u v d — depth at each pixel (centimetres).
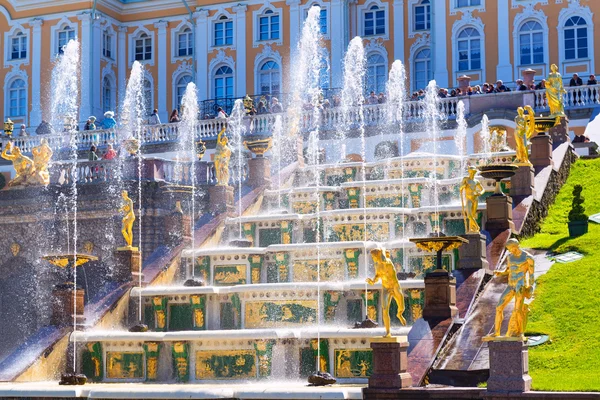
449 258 2186
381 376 1554
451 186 2672
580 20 5038
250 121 4156
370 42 5631
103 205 2964
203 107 5803
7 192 3109
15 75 6081
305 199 2783
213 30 5956
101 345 1992
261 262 2283
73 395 1667
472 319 1814
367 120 4012
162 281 2294
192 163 3106
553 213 2488
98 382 1969
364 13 5681
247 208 2742
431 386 1588
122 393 1639
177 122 4419
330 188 2767
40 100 6012
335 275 2214
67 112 5909
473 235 2012
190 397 1598
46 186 3059
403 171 3006
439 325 1770
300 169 3153
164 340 1934
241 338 1872
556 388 1470
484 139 3588
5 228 3092
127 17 6175
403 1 5597
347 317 2050
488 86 4022
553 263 2044
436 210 2389
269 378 1867
